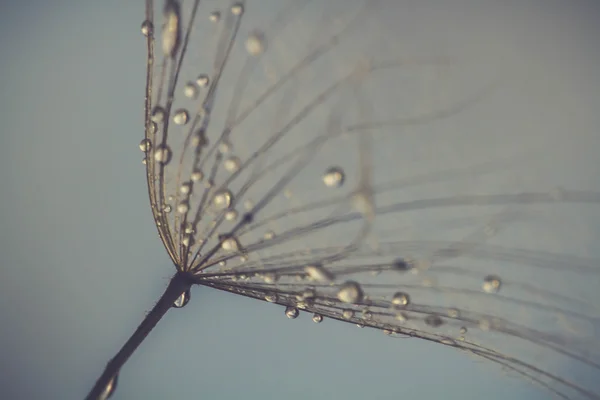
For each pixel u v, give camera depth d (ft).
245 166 0.17
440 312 0.17
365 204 0.17
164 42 0.17
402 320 0.17
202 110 0.17
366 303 0.17
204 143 0.17
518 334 0.17
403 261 0.17
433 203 0.17
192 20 0.17
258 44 0.17
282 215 0.17
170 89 0.17
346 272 0.17
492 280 0.17
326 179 0.17
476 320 0.17
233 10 0.17
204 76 0.17
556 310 0.17
